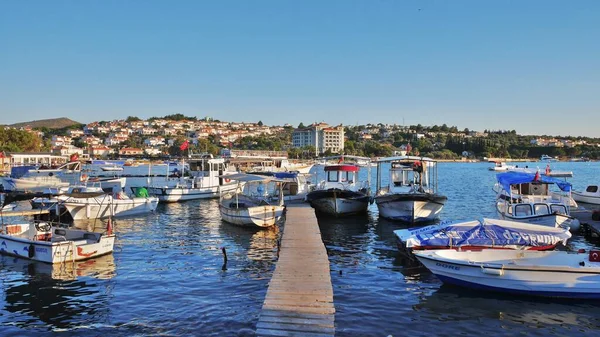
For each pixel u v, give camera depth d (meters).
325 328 11.06
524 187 31.11
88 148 183.25
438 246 18.62
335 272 17.75
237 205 29.09
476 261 15.71
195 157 52.19
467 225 18.52
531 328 12.52
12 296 14.98
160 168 94.19
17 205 39.00
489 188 62.97
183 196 43.91
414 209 27.92
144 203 35.81
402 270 18.02
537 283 14.43
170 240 24.42
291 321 11.41
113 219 32.56
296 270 15.68
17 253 19.89
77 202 30.72
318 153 174.50
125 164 97.94
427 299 14.60
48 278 16.95
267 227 28.06
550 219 23.55
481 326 12.60
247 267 18.61
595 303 14.18
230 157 63.22
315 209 33.25
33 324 12.69
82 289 15.68
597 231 23.14
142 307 13.91
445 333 12.12
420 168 31.98
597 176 89.50
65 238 20.53
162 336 11.81
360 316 13.15
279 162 77.69
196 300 14.49
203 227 28.78
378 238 24.84
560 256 15.50
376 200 30.80
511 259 15.98
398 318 13.05
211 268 18.44
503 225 18.34
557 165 153.62
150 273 17.66
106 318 13.06
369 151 176.00
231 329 12.19
